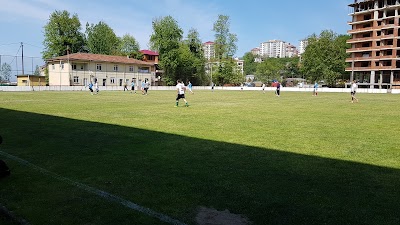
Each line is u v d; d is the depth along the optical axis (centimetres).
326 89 6097
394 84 7262
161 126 1134
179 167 591
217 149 753
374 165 618
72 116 1421
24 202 420
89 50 8838
